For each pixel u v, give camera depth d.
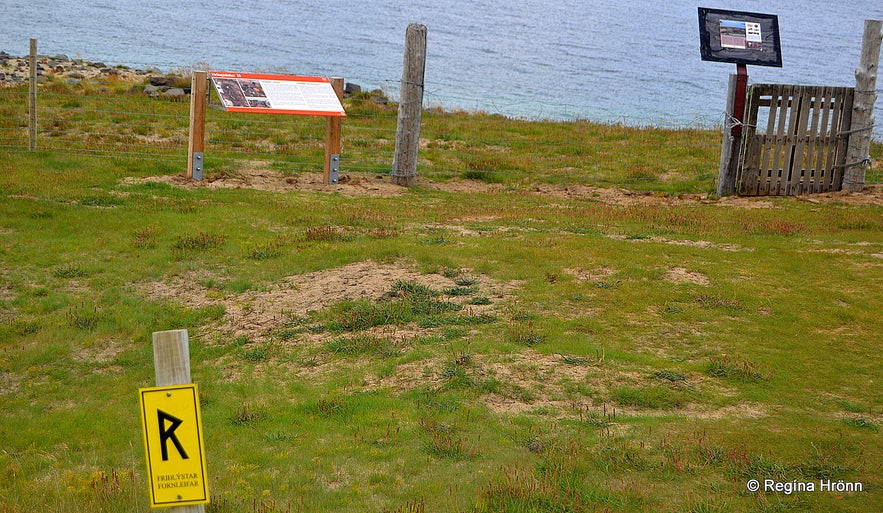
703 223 13.96
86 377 8.44
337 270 11.10
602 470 5.80
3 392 8.12
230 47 63.69
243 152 19.97
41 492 5.77
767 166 17.55
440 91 49.56
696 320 9.05
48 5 80.94
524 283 10.35
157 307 10.05
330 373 8.00
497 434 6.47
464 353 8.11
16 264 11.33
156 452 3.70
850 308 9.38
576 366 7.80
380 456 6.12
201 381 7.97
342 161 19.94
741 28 17.45
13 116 22.03
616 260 11.22
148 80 31.17
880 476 5.67
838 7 160.62
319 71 54.94
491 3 128.12
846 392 7.25
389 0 118.88
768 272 10.78
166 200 14.59
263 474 5.87
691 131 27.16
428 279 10.62
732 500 5.35
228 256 11.77
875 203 16.50
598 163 21.44
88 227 12.84
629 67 69.12
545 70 63.72
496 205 15.96
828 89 17.31
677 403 7.03
